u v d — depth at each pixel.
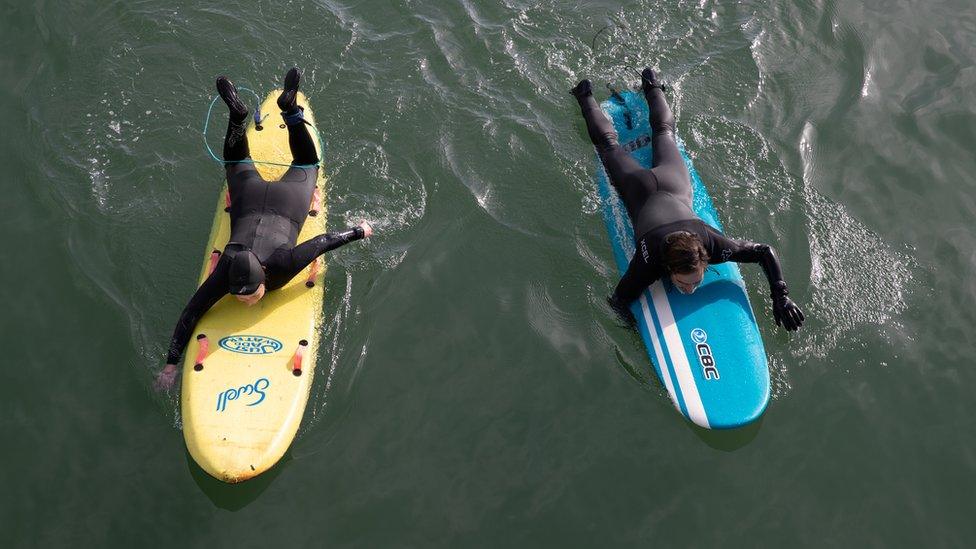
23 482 5.59
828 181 7.26
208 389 5.65
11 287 6.60
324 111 7.75
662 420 5.88
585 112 7.36
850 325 6.30
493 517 5.43
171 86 7.94
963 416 5.87
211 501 5.50
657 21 8.40
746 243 6.04
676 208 6.19
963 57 8.29
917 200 7.15
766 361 5.96
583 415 5.92
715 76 8.00
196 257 6.70
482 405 5.98
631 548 5.29
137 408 5.92
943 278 6.61
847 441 5.75
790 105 7.83
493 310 6.50
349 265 6.68
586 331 6.35
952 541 5.30
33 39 8.38
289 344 5.95
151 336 6.27
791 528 5.36
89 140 7.55
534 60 8.10
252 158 7.01
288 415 5.59
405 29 8.41
